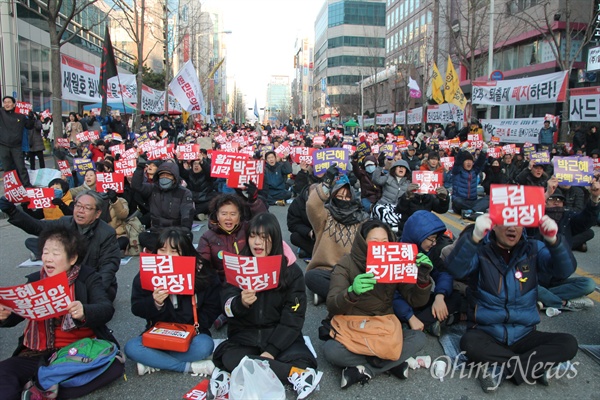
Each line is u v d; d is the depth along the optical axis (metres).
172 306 4.11
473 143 14.67
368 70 75.69
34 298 3.43
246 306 3.80
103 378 3.68
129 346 3.98
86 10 31.44
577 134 17.31
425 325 4.76
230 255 3.74
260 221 3.95
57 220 5.18
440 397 3.74
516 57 28.95
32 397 3.34
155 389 3.83
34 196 6.50
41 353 3.73
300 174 11.48
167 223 7.27
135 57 43.97
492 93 18.34
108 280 4.62
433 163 11.49
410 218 4.97
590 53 11.13
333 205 5.57
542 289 5.35
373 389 3.87
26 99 23.48
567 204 8.77
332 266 5.54
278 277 3.75
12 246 8.34
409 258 3.87
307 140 23.78
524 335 4.07
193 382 3.93
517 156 14.29
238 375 3.41
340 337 3.99
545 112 26.47
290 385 3.83
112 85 21.52
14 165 11.63
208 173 10.54
